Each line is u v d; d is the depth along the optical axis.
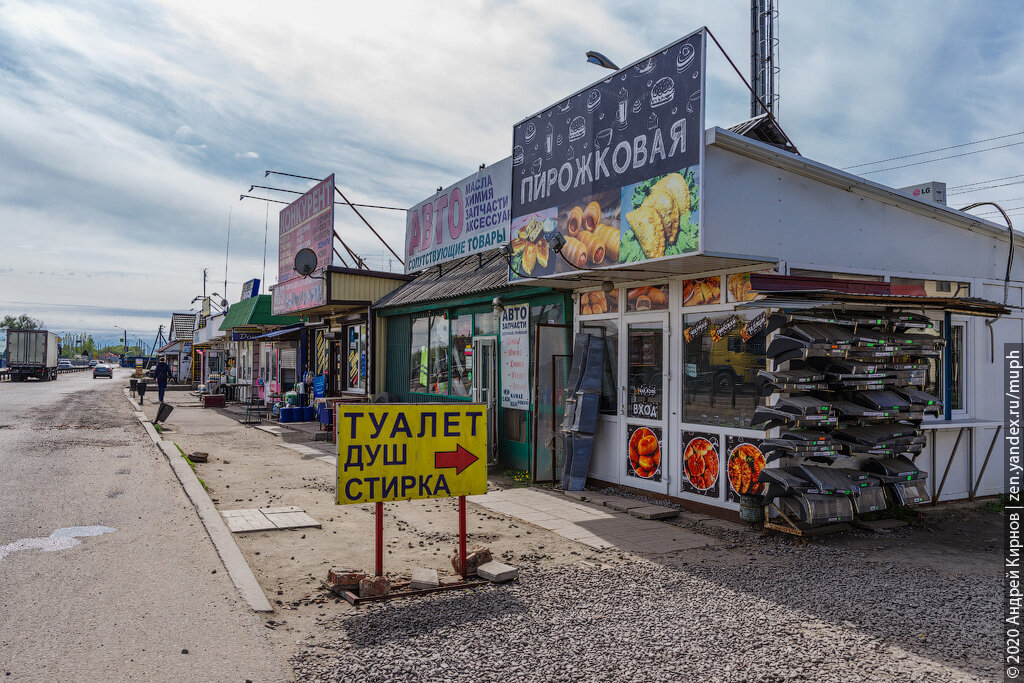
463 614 4.84
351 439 5.25
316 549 6.49
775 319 6.70
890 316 7.19
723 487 7.70
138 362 68.94
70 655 4.09
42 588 5.22
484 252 13.16
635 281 8.98
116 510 7.73
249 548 6.49
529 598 5.18
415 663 4.05
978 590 5.39
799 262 7.42
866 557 6.35
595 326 9.75
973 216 8.83
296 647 4.27
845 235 7.84
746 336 7.42
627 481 9.06
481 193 13.20
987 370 9.09
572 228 8.51
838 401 6.84
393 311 15.41
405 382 15.19
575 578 5.68
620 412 9.20
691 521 7.68
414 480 5.45
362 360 16.95
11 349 52.84
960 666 4.03
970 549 6.69
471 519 7.82
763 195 7.19
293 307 18.45
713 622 4.70
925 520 7.61
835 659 4.12
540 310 10.74
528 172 9.43
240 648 4.22
